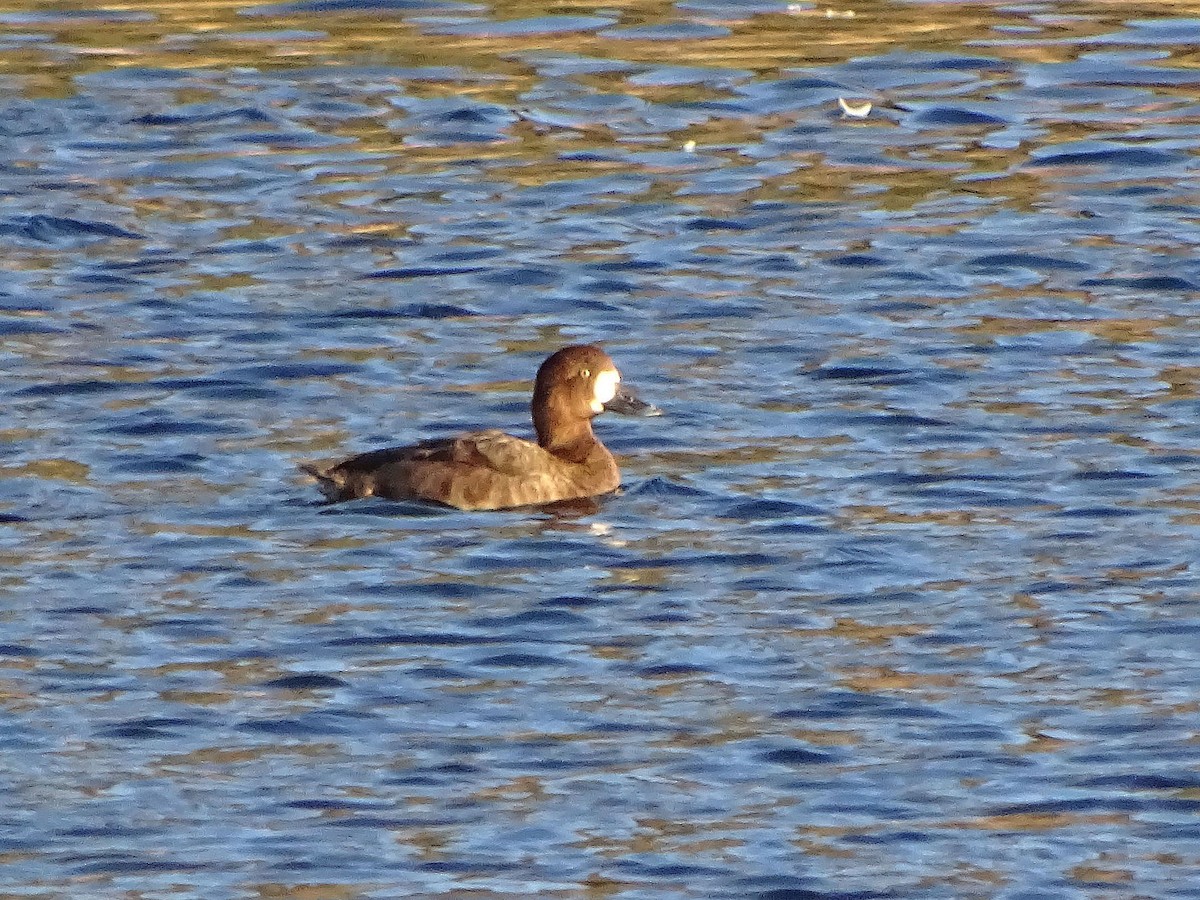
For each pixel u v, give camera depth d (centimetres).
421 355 2102
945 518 1716
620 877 1208
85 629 1508
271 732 1368
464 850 1234
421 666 1460
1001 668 1457
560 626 1523
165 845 1238
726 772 1324
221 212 2470
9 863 1218
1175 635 1502
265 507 1734
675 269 2322
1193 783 1305
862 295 2247
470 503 1736
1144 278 2277
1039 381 2011
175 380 2020
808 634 1512
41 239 2384
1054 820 1267
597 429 1920
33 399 1966
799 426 1917
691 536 1684
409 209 2480
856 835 1253
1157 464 1814
